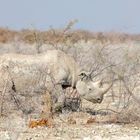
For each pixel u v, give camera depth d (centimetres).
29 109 5156
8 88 5178
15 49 9150
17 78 5197
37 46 6969
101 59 6325
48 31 6950
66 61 5359
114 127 4622
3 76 5184
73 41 7438
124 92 5544
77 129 4516
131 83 6172
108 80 5631
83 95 5350
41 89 5228
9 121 4466
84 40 10681
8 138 4041
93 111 5375
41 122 4603
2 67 5203
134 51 7162
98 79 5706
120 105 5484
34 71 5222
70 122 4778
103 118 5019
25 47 9069
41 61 5284
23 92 5206
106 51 7262
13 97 5166
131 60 6438
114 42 10844
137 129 4559
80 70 5394
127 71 6134
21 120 4688
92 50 7725
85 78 5347
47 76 5241
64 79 5328
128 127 4634
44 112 5012
